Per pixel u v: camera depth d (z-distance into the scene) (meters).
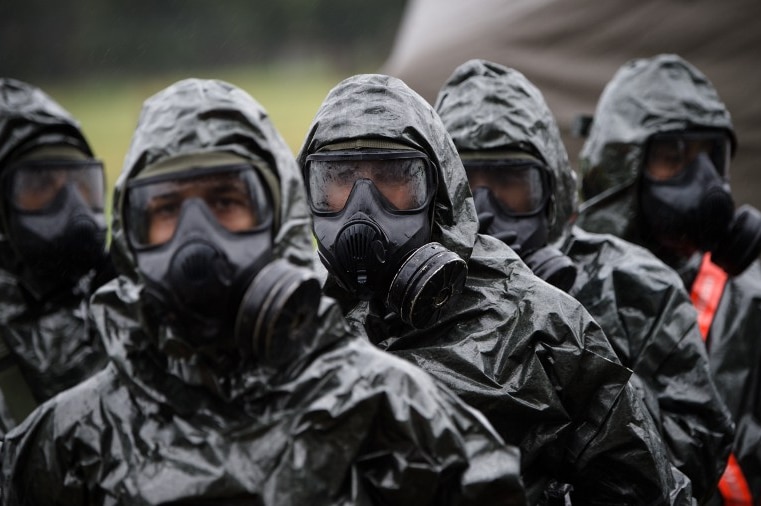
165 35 47.12
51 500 4.22
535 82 10.97
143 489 3.92
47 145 6.66
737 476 7.23
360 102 5.04
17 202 6.54
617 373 5.21
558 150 6.62
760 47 10.43
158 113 4.01
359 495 3.91
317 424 3.90
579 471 5.26
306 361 3.99
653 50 10.66
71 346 6.66
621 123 7.83
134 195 3.95
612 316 6.72
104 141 31.64
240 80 47.31
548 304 5.25
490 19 11.17
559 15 10.89
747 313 7.53
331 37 49.81
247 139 3.99
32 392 6.52
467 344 5.20
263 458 3.88
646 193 7.71
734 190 10.38
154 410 4.07
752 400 7.38
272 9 48.59
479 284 5.35
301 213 4.05
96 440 4.12
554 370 5.17
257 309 3.74
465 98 6.36
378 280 4.92
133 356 4.16
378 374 3.99
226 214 3.90
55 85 45.00
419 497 3.94
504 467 4.01
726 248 7.45
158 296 3.89
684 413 6.50
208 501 3.87
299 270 3.78
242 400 3.99
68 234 6.57
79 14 45.62
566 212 6.83
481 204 6.08
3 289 6.57
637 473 5.20
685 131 7.66
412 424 3.93
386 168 4.91
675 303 6.70
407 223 4.90
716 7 10.52
